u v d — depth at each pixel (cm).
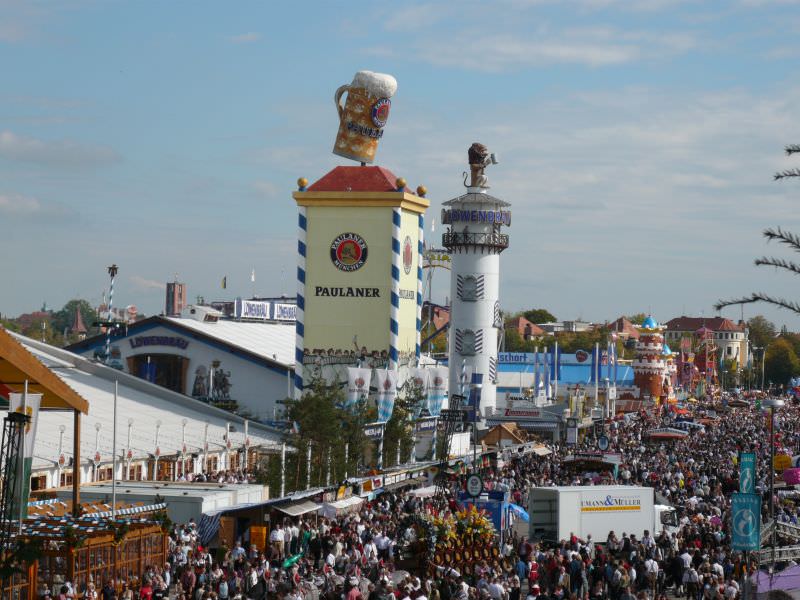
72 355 8081
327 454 6694
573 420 10594
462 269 12000
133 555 3759
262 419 9231
